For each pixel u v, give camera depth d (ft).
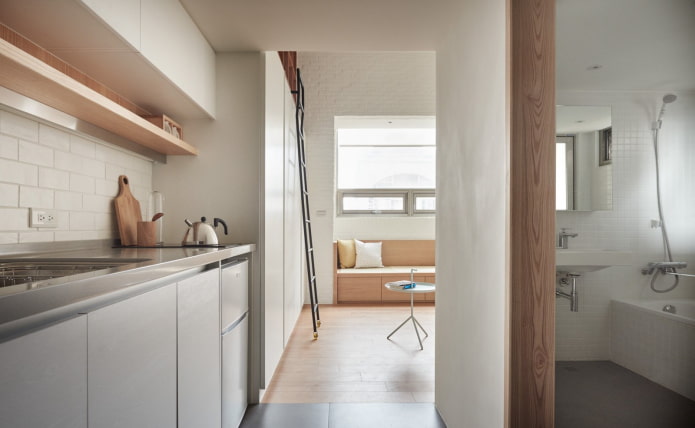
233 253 6.32
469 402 5.91
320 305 17.65
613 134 6.66
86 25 4.38
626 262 6.36
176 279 4.69
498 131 4.93
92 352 2.91
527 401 4.54
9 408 2.15
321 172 18.21
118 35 4.60
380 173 21.03
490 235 5.16
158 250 5.92
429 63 18.58
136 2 4.95
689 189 6.61
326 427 7.11
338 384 9.04
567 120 6.72
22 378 2.25
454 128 6.75
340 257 19.48
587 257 6.36
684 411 6.23
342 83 18.52
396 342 12.21
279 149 10.03
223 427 6.15
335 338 12.60
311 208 18.13
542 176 4.58
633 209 6.77
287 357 10.82
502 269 4.79
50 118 4.96
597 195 6.84
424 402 8.16
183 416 4.61
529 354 4.55
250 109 8.21
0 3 3.91
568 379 6.72
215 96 8.21
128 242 6.94
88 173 6.13
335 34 7.48
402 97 18.53
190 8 6.55
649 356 6.49
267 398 8.28
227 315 6.35
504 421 4.66
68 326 2.64
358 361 10.53
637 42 6.38
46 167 5.26
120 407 3.28
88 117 5.40
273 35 7.52
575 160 6.81
